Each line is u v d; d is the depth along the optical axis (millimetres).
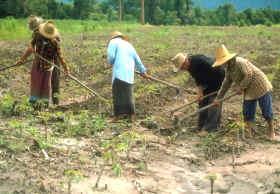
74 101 12672
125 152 8742
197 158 8883
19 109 10648
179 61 9945
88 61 18141
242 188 7723
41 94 11180
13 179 7211
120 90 10547
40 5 55625
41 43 11094
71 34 33844
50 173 7551
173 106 12352
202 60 9906
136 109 11898
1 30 31281
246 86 9648
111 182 7492
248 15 75938
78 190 7094
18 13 50688
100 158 8391
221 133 10125
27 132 9242
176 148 9305
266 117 9891
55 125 9977
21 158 8031
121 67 10539
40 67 11086
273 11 75750
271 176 8148
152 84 14117
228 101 12961
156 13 73938
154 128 10414
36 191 6906
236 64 9570
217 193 7543
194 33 34156
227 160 8852
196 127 10594
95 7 72125
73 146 8883
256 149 9414
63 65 11383
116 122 10430
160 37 30234
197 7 76562
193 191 7559
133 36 31328
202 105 10359
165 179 7879
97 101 12328
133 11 76125
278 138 10141
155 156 8781
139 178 7789
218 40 27594
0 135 8805
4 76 15148
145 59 19125
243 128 9875
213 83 10055
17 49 22062
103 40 27750
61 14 59906
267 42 26516
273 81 15102
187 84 14867
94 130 9766
